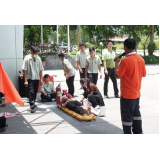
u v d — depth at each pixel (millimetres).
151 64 23297
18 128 4973
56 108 6652
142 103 7145
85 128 4949
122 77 3955
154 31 27500
